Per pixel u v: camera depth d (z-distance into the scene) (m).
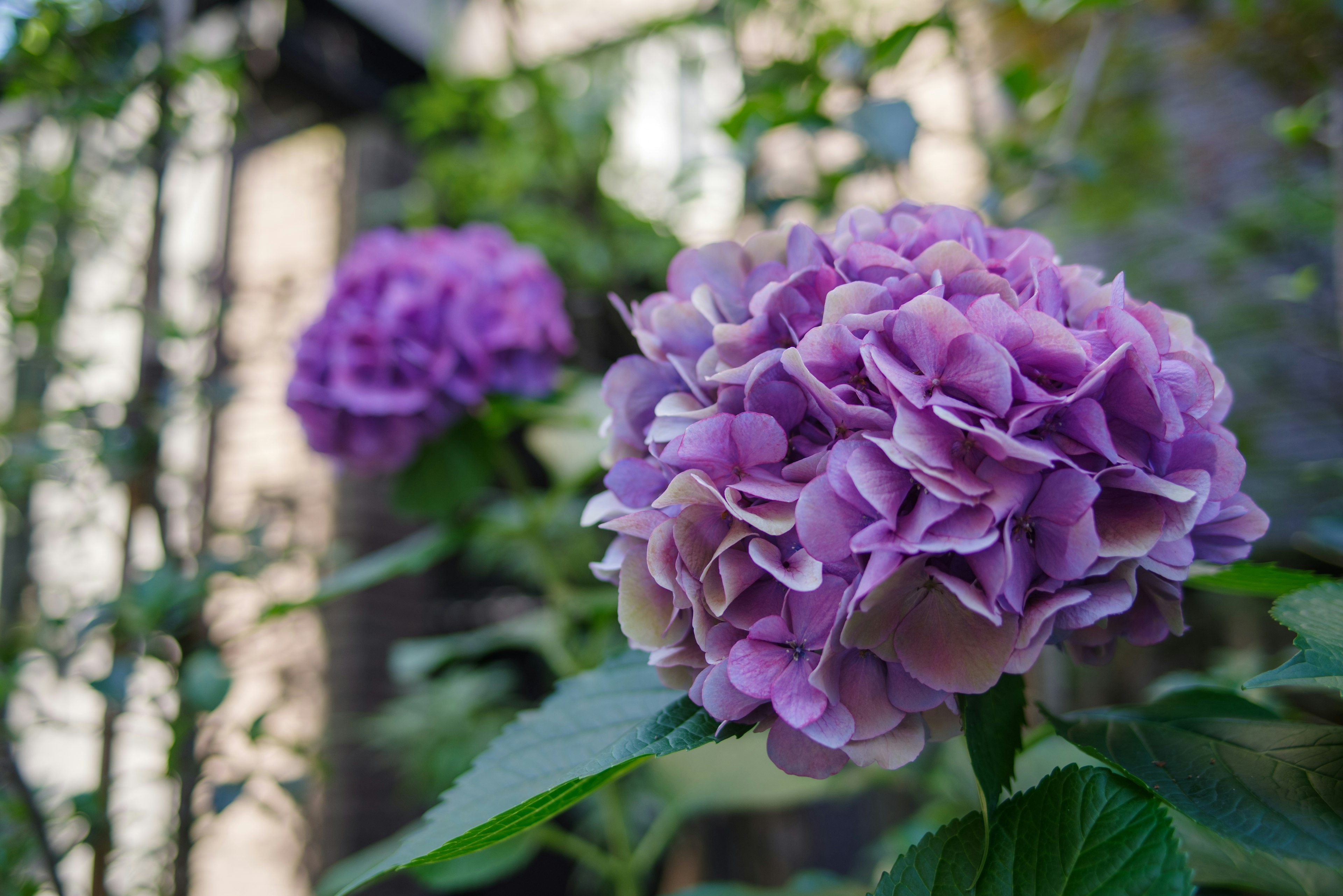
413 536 1.57
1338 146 0.74
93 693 0.67
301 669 1.16
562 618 0.85
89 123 0.76
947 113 1.13
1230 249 1.19
